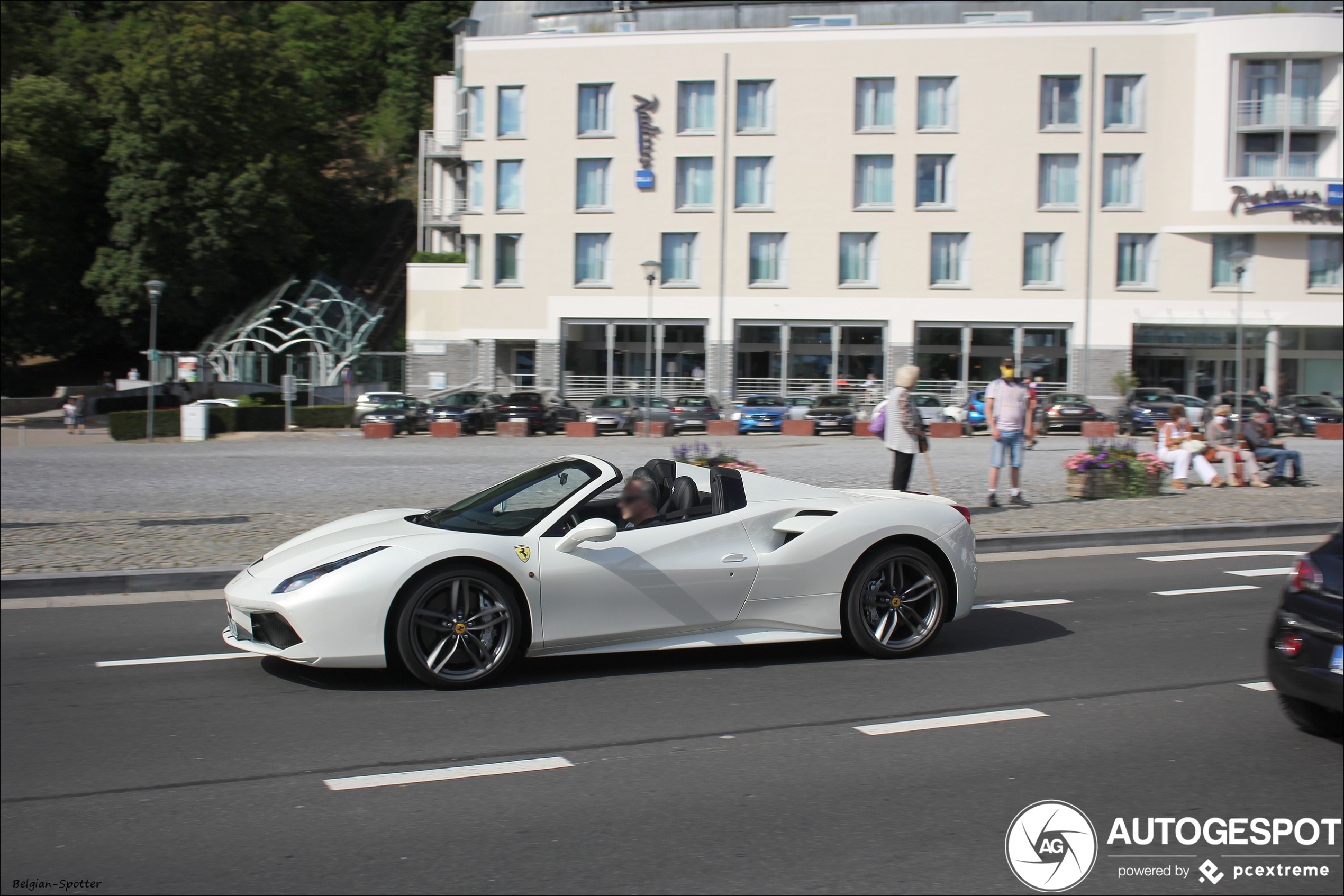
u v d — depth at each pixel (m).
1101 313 44.59
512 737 5.25
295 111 61.00
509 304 47.44
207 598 8.91
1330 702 4.93
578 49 46.38
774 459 22.44
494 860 3.90
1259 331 44.94
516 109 47.09
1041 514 13.52
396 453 25.56
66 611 8.35
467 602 6.05
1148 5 49.31
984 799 4.50
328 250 68.81
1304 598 5.14
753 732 5.35
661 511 6.65
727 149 45.75
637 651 6.36
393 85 80.06
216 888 3.70
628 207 46.44
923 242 45.03
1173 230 44.25
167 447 29.19
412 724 5.44
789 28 45.31
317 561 6.07
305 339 52.12
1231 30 43.03
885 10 50.19
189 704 5.80
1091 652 7.05
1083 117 44.31
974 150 44.72
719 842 4.05
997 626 7.88
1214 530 12.55
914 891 3.69
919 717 5.62
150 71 54.59
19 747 5.11
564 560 6.19
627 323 46.75
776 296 45.84
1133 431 36.09
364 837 4.10
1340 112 43.62
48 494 16.12
